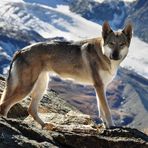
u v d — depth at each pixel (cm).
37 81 1767
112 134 1547
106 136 1545
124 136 1538
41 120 1795
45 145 1412
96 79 1758
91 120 1836
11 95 1742
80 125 1689
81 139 1502
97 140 1498
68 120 1808
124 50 1780
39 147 1387
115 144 1491
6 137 1370
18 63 1755
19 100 1747
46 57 1775
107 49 1744
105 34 1767
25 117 2002
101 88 1756
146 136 1558
